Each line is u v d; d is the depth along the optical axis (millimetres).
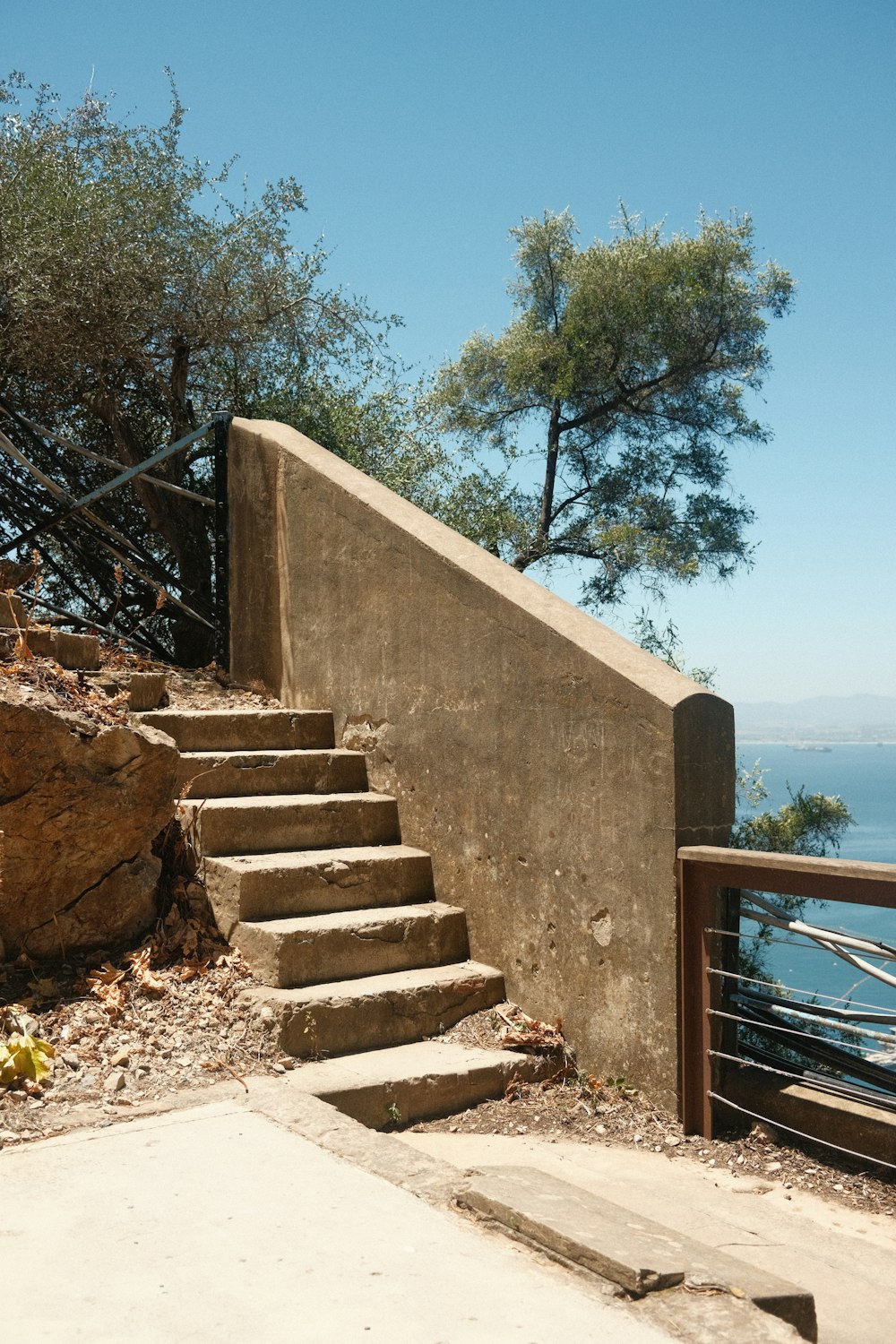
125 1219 2977
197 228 9680
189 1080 4121
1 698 4617
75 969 4805
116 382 9820
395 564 6137
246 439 7406
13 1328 2422
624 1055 4781
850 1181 4137
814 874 4176
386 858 5641
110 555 9391
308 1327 2447
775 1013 4648
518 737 5344
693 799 4652
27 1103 3789
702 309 12000
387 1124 4379
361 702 6383
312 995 4746
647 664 4934
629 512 12203
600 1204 3107
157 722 5914
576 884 5023
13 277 8719
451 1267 2760
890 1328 3104
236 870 5125
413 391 12164
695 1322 2496
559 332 12312
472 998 5219
